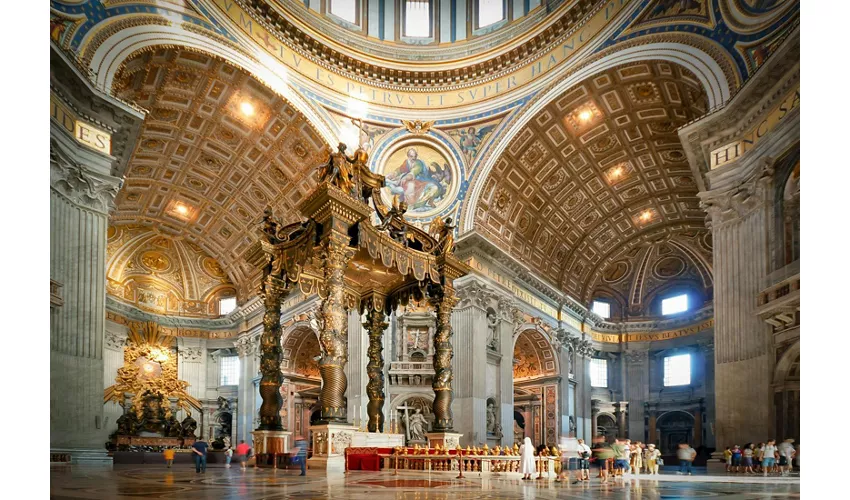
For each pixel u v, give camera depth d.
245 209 31.34
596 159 28.56
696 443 34.84
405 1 27.69
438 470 14.34
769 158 15.71
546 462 14.05
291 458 14.33
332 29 25.80
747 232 16.47
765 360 15.45
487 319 26.94
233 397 35.94
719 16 18.86
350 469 13.63
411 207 27.48
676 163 28.78
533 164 27.78
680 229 35.00
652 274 38.53
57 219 15.29
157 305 36.28
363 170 14.86
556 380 31.52
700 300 37.00
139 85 21.73
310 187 27.44
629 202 32.62
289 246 15.27
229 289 37.53
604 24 23.38
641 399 37.28
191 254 36.66
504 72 26.89
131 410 33.09
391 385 26.39
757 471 14.81
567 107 25.27
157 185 29.89
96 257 16.23
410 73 27.23
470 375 25.31
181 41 20.55
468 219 26.52
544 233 31.78
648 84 23.00
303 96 24.89
